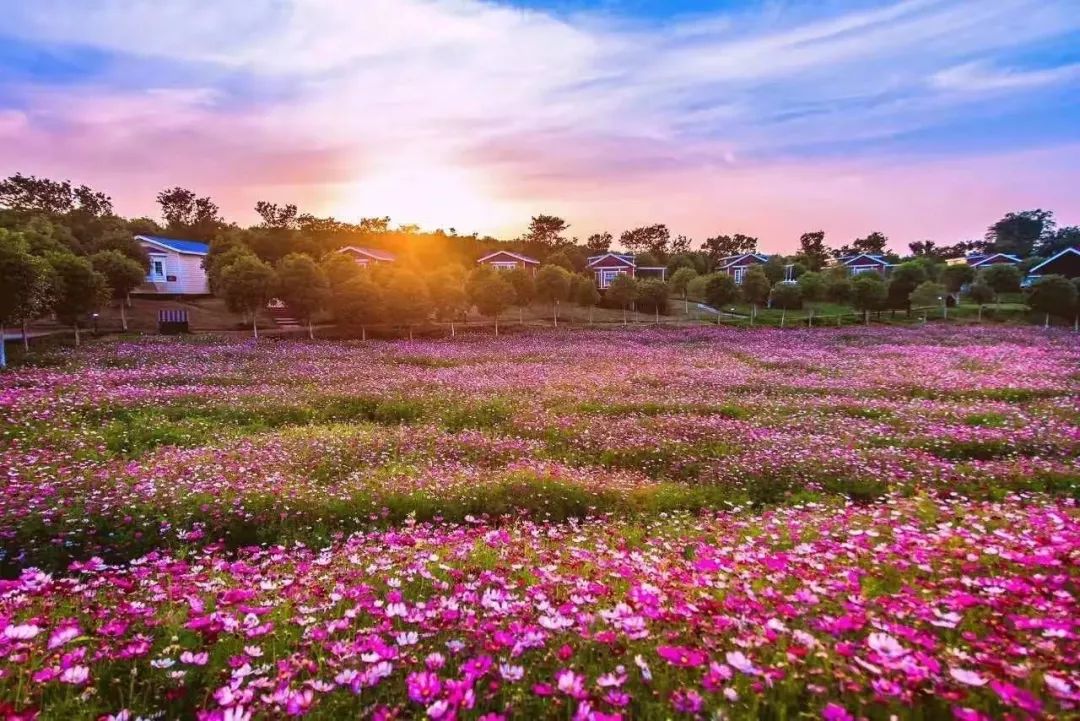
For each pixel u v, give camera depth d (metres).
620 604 3.58
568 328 44.69
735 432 13.11
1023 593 3.85
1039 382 19.88
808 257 93.00
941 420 14.46
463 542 6.19
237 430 13.19
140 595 4.72
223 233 67.94
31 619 3.86
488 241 110.12
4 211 57.84
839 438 12.54
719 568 4.75
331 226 91.94
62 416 12.96
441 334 40.41
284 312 47.12
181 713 3.29
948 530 5.59
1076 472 9.64
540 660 3.36
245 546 7.34
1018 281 58.22
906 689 2.73
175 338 31.61
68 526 7.01
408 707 3.03
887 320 52.09
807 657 3.04
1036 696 2.63
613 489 9.11
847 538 5.94
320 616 4.14
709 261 100.00
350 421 14.98
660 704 2.80
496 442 12.04
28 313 22.95
